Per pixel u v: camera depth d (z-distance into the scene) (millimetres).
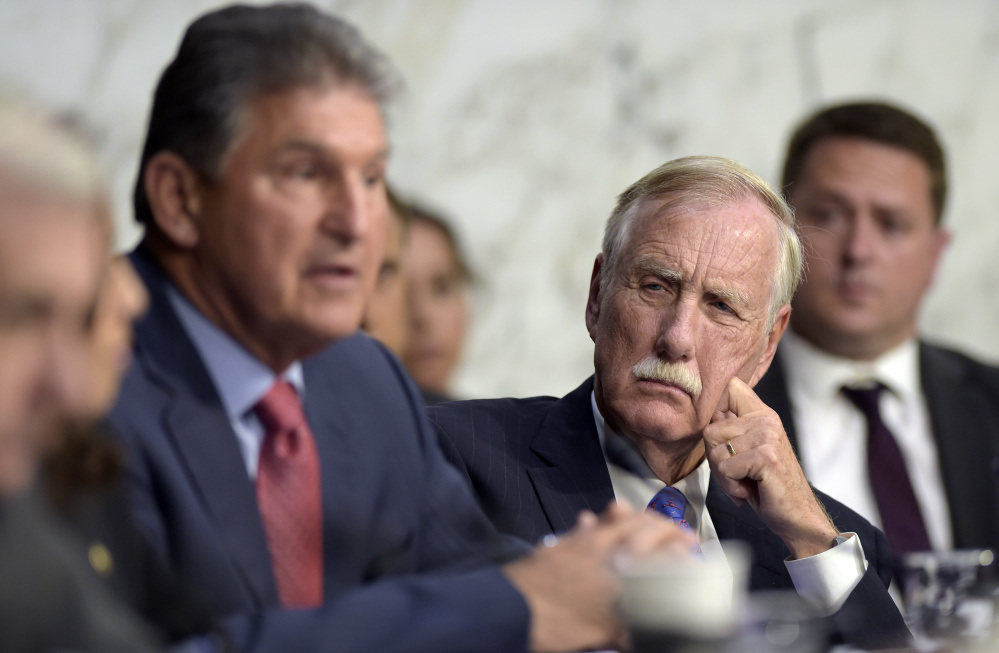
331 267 2908
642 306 4180
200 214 2910
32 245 1966
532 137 10148
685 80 10461
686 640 2652
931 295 10922
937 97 11016
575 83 10242
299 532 3230
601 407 4387
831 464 7441
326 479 3375
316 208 2861
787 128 10648
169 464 2957
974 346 10938
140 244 3180
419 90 9875
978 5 11031
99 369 2240
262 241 2855
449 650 2742
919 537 7238
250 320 3021
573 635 2797
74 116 2164
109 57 9141
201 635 2809
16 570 2213
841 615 3889
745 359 4293
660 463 4266
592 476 4250
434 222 8102
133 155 9148
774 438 4188
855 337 7516
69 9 9070
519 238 10109
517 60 10086
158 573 2783
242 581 2980
